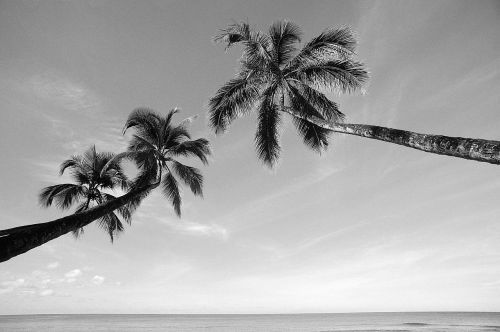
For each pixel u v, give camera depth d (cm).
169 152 1684
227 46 1251
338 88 1245
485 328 6888
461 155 605
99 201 1911
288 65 1284
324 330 7019
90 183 1945
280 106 1349
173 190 1800
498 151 525
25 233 629
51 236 702
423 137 713
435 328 7031
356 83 1202
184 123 1670
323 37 1177
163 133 1645
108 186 1961
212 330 7731
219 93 1339
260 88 1370
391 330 6538
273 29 1352
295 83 1344
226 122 1420
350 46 1159
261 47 1154
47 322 13912
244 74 1315
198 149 1689
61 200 1973
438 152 665
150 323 12519
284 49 1379
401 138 782
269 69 1262
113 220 2048
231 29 1220
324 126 1112
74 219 817
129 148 1602
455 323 9456
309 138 1502
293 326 9181
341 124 1044
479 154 560
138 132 1641
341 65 1205
